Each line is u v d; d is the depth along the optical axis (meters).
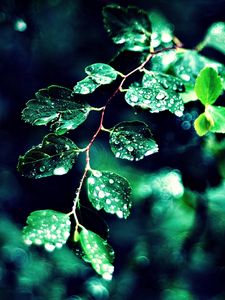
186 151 0.40
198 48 0.33
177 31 0.39
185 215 0.49
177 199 0.47
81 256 0.27
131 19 0.32
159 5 0.41
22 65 0.75
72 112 0.28
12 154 1.00
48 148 0.27
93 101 0.36
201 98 0.28
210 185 0.40
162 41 0.33
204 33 0.39
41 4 0.50
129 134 0.27
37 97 0.28
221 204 0.44
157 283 0.69
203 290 0.63
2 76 0.81
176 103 0.28
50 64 0.64
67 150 0.27
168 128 0.39
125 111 0.49
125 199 0.27
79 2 0.49
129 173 0.51
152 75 0.29
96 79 0.28
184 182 0.41
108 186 0.27
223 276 0.61
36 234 0.26
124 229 0.78
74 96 0.28
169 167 0.43
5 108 0.91
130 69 0.31
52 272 0.86
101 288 0.82
